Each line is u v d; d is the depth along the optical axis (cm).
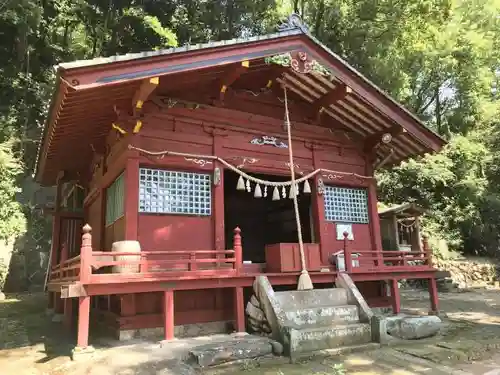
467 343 822
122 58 738
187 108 979
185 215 946
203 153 989
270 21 2450
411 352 756
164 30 2359
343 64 1024
